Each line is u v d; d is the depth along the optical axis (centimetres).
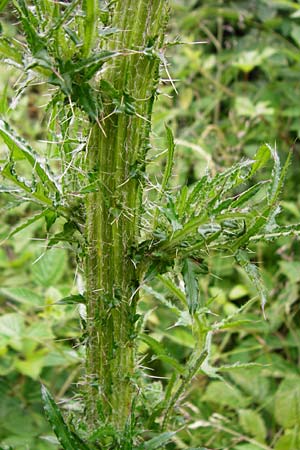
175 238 55
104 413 58
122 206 55
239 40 152
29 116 130
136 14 52
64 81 50
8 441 83
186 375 64
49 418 56
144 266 56
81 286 66
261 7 156
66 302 57
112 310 56
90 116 52
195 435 86
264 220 54
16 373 95
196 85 143
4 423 86
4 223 111
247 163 55
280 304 106
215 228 56
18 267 111
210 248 56
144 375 61
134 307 57
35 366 87
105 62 53
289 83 142
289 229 55
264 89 141
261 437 86
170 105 135
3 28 51
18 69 56
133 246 56
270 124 134
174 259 56
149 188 58
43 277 95
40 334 87
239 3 159
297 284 112
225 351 108
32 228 109
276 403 89
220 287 113
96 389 58
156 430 65
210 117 146
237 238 55
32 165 54
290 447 83
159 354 65
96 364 57
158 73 54
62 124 56
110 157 54
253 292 108
